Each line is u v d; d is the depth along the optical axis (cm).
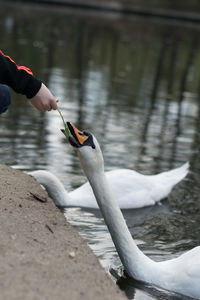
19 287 296
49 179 607
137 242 521
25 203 456
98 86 1371
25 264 328
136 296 398
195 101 1361
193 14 3772
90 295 311
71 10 3462
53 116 977
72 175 688
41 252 354
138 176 677
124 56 2014
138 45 2327
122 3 3975
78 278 329
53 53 1820
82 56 1872
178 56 2166
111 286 333
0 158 704
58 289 307
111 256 470
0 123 891
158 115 1123
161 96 1367
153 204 661
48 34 2273
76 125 925
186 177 745
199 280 404
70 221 566
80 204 618
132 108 1152
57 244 378
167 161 791
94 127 930
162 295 402
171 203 659
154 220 598
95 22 2964
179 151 853
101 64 1775
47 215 442
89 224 561
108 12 3628
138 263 413
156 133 955
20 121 918
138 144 862
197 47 2470
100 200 400
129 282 415
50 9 3353
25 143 787
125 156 785
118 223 406
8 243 354
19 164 689
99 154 387
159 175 700
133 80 1564
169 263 428
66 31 2455
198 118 1145
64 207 611
